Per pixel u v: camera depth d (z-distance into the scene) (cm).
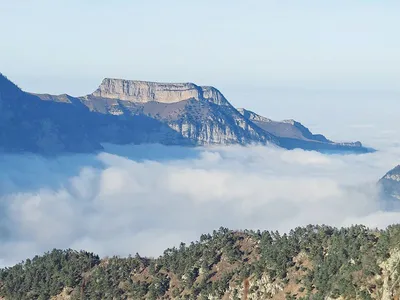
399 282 18125
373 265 19000
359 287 18700
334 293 19012
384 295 18100
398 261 18625
